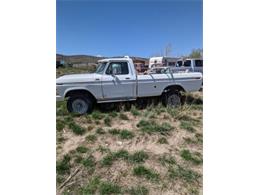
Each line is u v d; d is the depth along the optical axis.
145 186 2.81
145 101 6.59
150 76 6.12
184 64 12.70
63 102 6.78
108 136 4.38
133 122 5.22
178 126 4.90
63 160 3.37
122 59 5.96
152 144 4.02
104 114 5.76
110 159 3.43
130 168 3.21
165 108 6.16
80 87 5.63
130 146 3.94
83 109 5.75
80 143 4.06
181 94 7.07
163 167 3.23
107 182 2.87
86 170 3.16
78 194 2.66
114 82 5.83
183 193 2.68
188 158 3.47
